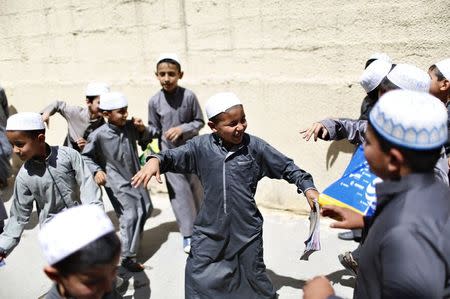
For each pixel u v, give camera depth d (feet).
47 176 9.27
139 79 17.76
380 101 4.75
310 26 13.71
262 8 14.49
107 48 18.39
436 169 7.30
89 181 9.64
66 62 19.74
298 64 14.19
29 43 20.63
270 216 15.17
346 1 12.92
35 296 11.84
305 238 13.57
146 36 17.26
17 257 13.98
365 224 5.82
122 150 12.42
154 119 14.02
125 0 17.37
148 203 13.08
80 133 14.71
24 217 9.45
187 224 13.42
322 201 7.35
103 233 4.75
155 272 12.51
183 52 16.56
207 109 8.85
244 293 9.53
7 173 19.38
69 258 4.59
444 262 4.42
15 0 20.45
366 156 4.98
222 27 15.46
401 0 12.04
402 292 4.34
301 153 14.58
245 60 15.24
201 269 9.41
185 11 16.11
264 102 14.99
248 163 9.00
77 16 18.81
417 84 8.29
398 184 4.70
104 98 12.24
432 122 4.46
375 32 12.63
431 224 4.44
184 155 9.16
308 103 14.10
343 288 10.90
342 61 13.35
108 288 4.92
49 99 20.61
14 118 8.79
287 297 10.79
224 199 8.97
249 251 9.24
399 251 4.40
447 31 11.57
